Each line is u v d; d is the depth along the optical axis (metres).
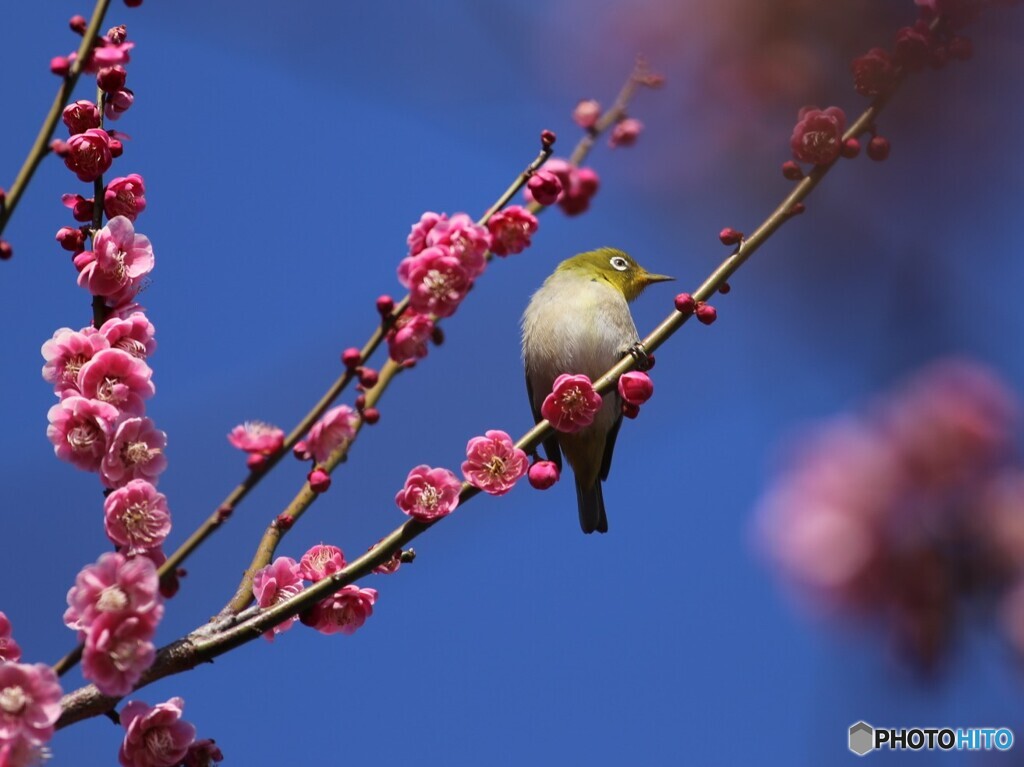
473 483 5.40
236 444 5.34
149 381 5.39
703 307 5.46
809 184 5.32
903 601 4.81
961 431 4.79
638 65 5.30
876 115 5.30
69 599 5.33
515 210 5.36
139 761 5.35
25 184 5.38
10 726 5.32
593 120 5.30
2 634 5.35
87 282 5.41
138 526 5.36
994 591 4.69
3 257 5.37
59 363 5.40
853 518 4.86
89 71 5.39
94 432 5.38
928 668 4.74
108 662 5.33
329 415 5.35
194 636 5.39
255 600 5.41
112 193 5.42
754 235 5.31
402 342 5.36
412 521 5.39
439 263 5.35
